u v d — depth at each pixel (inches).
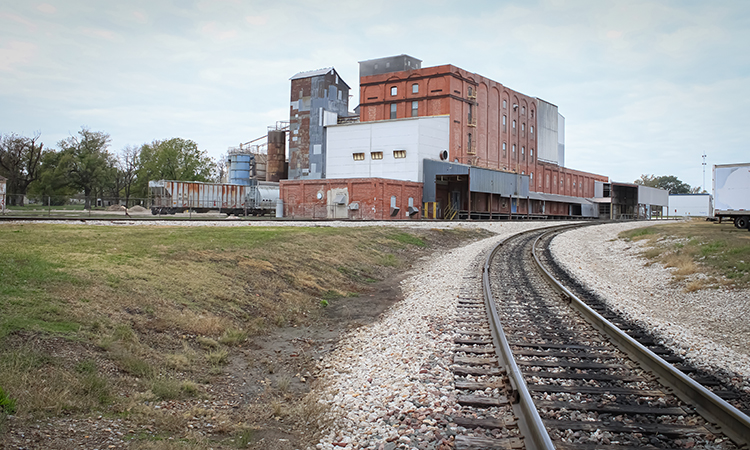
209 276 471.5
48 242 519.5
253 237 738.8
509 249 1047.0
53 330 275.3
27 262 395.2
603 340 361.4
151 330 325.4
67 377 231.0
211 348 329.7
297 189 2206.0
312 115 2982.3
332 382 295.9
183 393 257.8
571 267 826.2
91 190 3425.2
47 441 180.2
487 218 2485.2
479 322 416.2
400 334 388.2
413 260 933.2
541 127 3511.3
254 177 3444.9
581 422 219.0
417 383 273.0
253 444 212.7
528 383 268.7
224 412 245.4
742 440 201.9
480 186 2208.4
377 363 320.8
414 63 2755.9
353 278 668.7
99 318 309.6
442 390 260.1
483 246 1143.0
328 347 382.9
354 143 2309.3
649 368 291.9
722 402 217.3
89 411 214.4
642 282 719.1
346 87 3137.3
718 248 807.1
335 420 236.1
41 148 3211.1
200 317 369.7
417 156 2171.5
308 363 342.0
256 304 446.6
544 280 657.0
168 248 553.6
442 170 2153.1
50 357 243.9
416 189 2167.8
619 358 316.2
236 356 333.1
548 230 1601.9
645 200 3575.3
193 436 208.7
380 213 1985.7
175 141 3408.0
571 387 260.1
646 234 1256.8
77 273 382.3
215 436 216.5
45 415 200.1
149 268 446.9
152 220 1165.7
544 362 304.2
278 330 413.4
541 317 440.1
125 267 432.8
